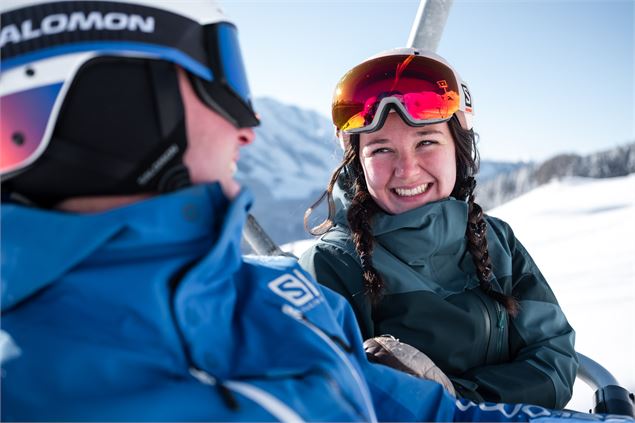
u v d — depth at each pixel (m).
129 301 0.67
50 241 0.66
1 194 0.72
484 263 1.62
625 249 6.05
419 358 1.21
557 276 5.12
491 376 1.50
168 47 0.70
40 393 0.62
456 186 1.74
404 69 1.55
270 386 0.69
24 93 0.66
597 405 1.49
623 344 2.68
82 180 0.67
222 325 0.75
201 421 0.63
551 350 1.61
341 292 1.59
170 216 0.69
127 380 0.64
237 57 0.82
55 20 0.67
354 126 1.57
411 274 1.58
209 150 0.76
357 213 1.61
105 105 0.67
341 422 0.73
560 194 13.34
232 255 0.78
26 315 0.67
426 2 1.75
